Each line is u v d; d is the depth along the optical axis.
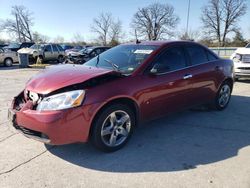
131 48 4.84
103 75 3.77
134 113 4.15
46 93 3.52
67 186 3.05
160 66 4.17
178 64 4.72
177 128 4.88
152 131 4.72
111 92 3.67
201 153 3.89
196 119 5.39
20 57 18.78
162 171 3.38
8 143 4.14
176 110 4.78
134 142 4.25
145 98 4.12
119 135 3.99
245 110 6.08
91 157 3.73
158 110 4.41
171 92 4.52
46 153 3.83
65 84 3.54
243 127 4.97
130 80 3.95
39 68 18.41
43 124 3.34
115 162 3.61
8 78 12.13
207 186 3.05
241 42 63.00
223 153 3.90
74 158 3.70
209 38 68.12
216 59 5.66
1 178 3.20
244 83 9.87
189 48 5.06
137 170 3.41
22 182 3.12
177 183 3.12
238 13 66.50
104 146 3.77
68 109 3.38
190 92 4.93
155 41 4.93
